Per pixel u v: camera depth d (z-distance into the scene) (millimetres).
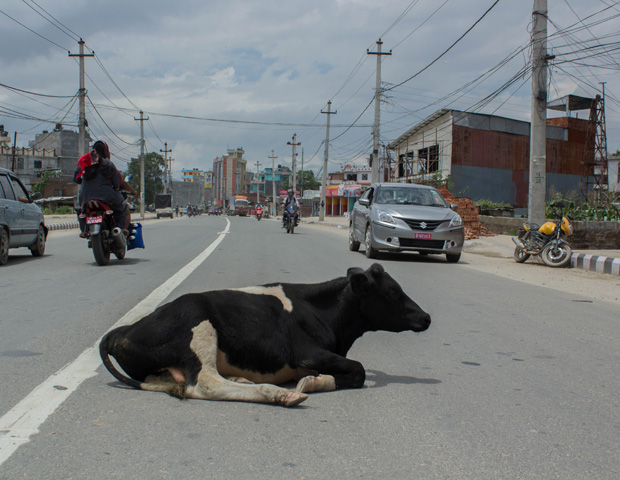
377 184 14484
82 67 28797
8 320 5430
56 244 15805
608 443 2865
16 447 2559
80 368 3859
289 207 25812
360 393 3549
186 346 3217
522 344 5160
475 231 19953
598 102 35906
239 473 2363
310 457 2553
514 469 2516
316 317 3633
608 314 6898
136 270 9570
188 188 139000
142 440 2664
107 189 9906
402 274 10172
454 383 3883
